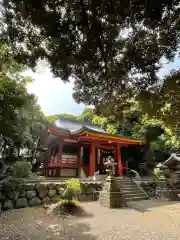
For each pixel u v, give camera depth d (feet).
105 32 8.70
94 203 28.81
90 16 8.27
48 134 51.85
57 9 8.16
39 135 51.03
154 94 9.70
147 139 68.54
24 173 29.14
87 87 11.41
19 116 25.57
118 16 8.07
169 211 23.88
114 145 55.52
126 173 56.80
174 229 16.66
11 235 15.02
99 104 12.00
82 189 30.19
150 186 39.45
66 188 25.18
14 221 18.80
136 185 36.65
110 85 10.81
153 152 69.62
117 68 9.71
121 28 8.59
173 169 38.55
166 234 15.38
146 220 19.60
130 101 11.39
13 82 22.50
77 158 52.65
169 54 8.70
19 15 8.63
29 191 26.30
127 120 12.45
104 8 7.95
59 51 9.25
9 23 9.02
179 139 16.25
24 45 9.72
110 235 15.17
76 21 8.35
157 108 10.04
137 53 9.08
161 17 7.64
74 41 8.92
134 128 68.95
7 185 24.26
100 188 33.37
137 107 11.31
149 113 10.55
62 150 49.55
